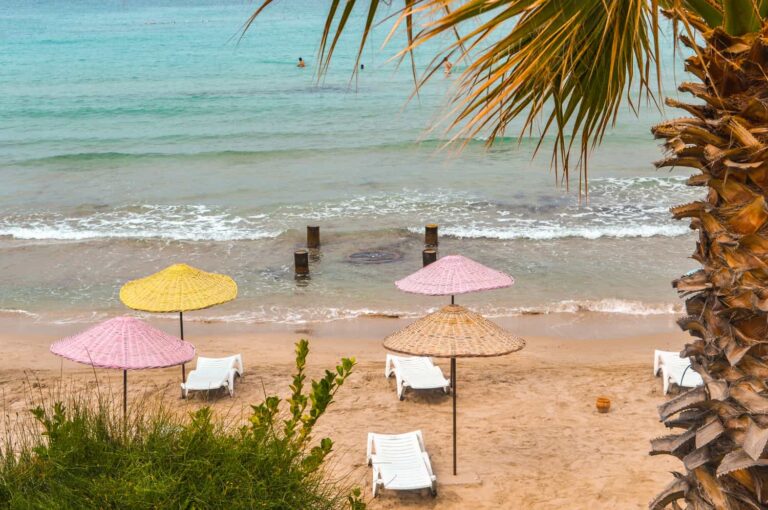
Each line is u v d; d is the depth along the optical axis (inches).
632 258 759.1
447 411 438.3
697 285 147.3
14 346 564.7
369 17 116.4
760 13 133.5
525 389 468.8
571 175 1131.3
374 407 443.2
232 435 184.9
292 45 3339.1
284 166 1258.0
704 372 153.3
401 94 2021.4
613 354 539.8
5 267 762.2
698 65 139.5
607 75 148.9
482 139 1414.9
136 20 5767.7
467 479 359.3
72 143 1487.5
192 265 764.0
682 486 162.9
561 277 708.7
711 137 140.0
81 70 2647.6
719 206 143.8
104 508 157.6
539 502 342.0
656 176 1117.7
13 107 1921.8
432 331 340.5
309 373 502.0
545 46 129.4
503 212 940.6
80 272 748.6
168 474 165.0
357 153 1343.5
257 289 695.7
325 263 766.5
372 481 357.7
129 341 334.6
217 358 506.6
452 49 117.8
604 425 418.0
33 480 165.3
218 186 1123.9
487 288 426.6
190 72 2549.2
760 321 141.7
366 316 631.2
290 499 169.9
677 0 126.6
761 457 142.4
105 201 1037.8
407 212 954.7
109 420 191.3
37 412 184.5
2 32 4559.5
